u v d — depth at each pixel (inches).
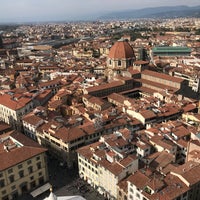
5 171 4222.4
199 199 4163.4
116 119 6200.8
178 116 6865.2
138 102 7401.6
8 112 7190.0
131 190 3919.8
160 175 4074.8
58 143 5408.5
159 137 5177.2
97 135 5669.3
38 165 4677.7
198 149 4576.8
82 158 4837.6
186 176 3922.2
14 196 4480.8
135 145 5032.0
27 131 6476.4
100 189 4581.7
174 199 3614.7
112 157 4387.3
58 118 6378.0
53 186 4749.0
